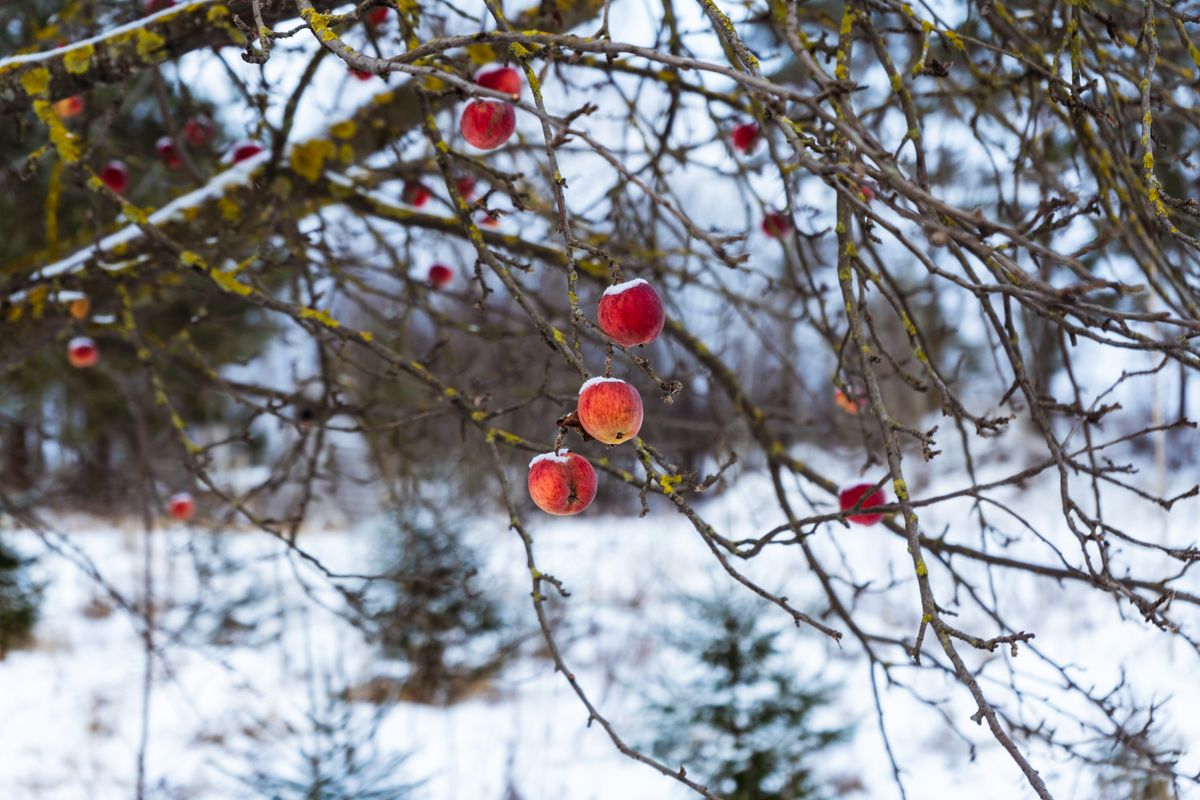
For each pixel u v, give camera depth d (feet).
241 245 12.85
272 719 21.03
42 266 11.98
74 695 23.09
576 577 28.99
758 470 14.67
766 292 13.20
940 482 38.68
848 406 10.34
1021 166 10.05
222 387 12.42
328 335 10.76
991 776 18.39
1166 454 37.86
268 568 28.32
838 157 7.09
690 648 17.19
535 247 12.56
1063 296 4.90
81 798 18.13
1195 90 10.15
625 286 5.98
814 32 12.14
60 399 32.53
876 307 33.22
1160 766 9.16
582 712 22.56
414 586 20.90
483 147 7.98
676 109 12.53
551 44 5.13
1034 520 33.35
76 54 10.16
